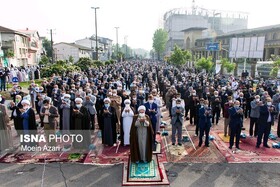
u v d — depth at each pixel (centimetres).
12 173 677
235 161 754
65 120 866
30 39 4922
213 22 8931
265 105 852
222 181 641
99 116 920
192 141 927
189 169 705
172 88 1318
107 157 781
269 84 1533
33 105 1278
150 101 893
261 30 4231
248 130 1077
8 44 3900
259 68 2448
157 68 3422
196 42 6525
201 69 3114
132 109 884
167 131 1030
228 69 2703
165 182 630
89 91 1131
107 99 868
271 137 958
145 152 721
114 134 877
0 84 1848
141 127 715
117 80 1819
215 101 1145
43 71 2669
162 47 8775
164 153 813
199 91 1479
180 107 877
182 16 8550
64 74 2244
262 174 678
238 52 2708
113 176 667
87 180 645
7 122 812
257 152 821
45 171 689
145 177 652
